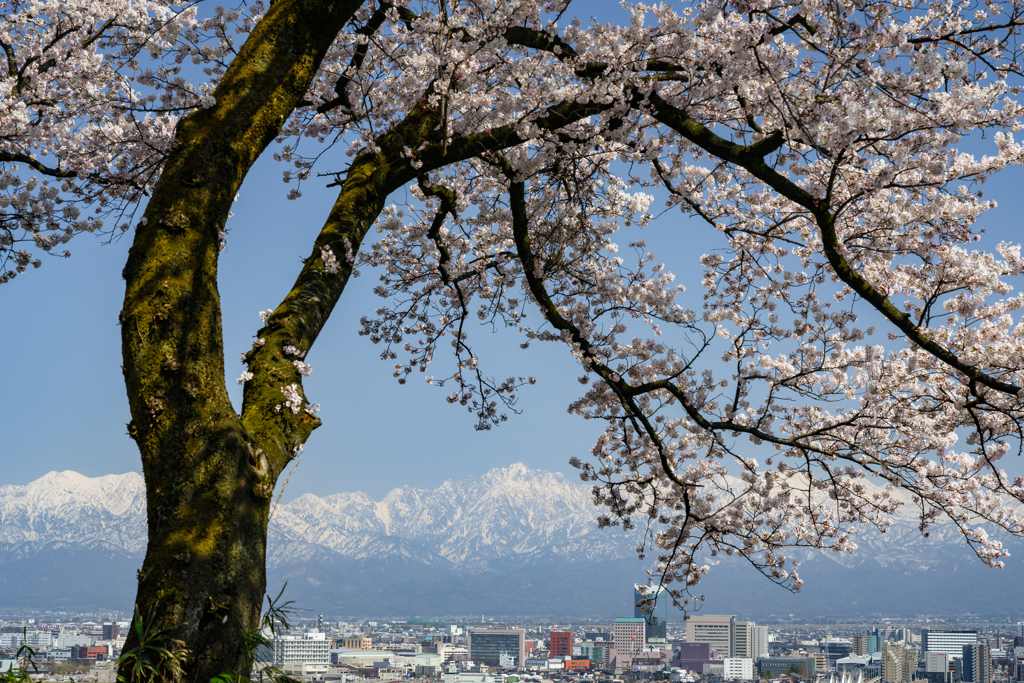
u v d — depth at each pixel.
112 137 7.87
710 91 5.62
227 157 3.83
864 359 7.27
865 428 7.60
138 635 2.93
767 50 5.50
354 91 6.89
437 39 5.82
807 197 5.29
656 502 7.97
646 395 7.68
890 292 7.95
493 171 7.67
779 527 8.05
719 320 7.56
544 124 5.82
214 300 3.62
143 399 3.34
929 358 7.59
